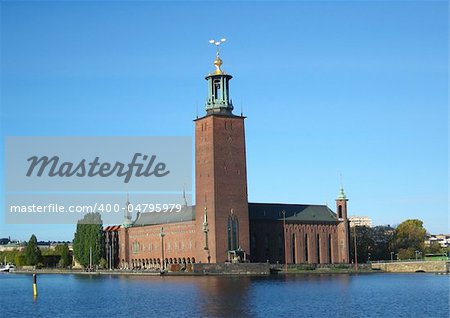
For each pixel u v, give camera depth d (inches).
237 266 7849.4
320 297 4874.5
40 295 5757.9
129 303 4692.4
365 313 4025.6
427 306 4352.9
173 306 4392.2
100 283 7185.0
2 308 4697.3
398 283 6353.3
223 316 3924.7
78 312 4340.6
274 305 4377.5
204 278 7253.9
